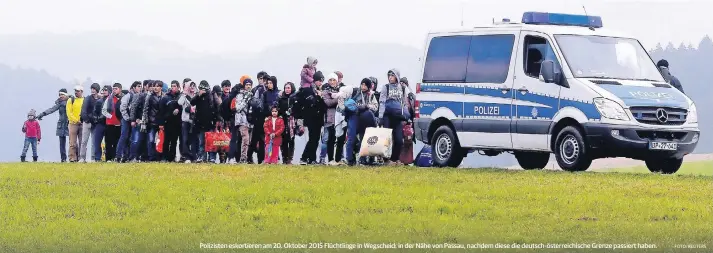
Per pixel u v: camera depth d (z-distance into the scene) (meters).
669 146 28.59
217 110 36.12
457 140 31.59
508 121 30.28
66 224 20.22
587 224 19.69
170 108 36.44
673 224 19.75
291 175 27.02
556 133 29.39
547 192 23.39
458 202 22.06
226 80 36.03
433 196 22.81
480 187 24.17
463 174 27.28
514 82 30.19
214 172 27.95
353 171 28.14
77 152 40.25
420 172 27.89
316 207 21.72
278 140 33.97
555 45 29.53
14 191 24.23
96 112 38.69
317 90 33.56
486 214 20.70
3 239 18.78
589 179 25.88
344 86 32.94
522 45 30.19
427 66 32.41
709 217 20.45
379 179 25.86
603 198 22.45
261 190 23.77
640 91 28.83
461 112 31.39
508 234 18.70
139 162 34.50
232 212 21.27
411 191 23.53
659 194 23.28
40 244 18.30
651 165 30.38
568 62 29.30
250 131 34.94
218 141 35.84
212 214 21.03
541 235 18.64
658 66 30.31
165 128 36.72
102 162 34.47
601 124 28.39
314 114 33.56
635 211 20.98
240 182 25.34
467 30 31.59
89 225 20.06
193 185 24.80
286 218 20.45
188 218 20.66
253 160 36.00
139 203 22.38
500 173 27.58
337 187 24.20
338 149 33.75
